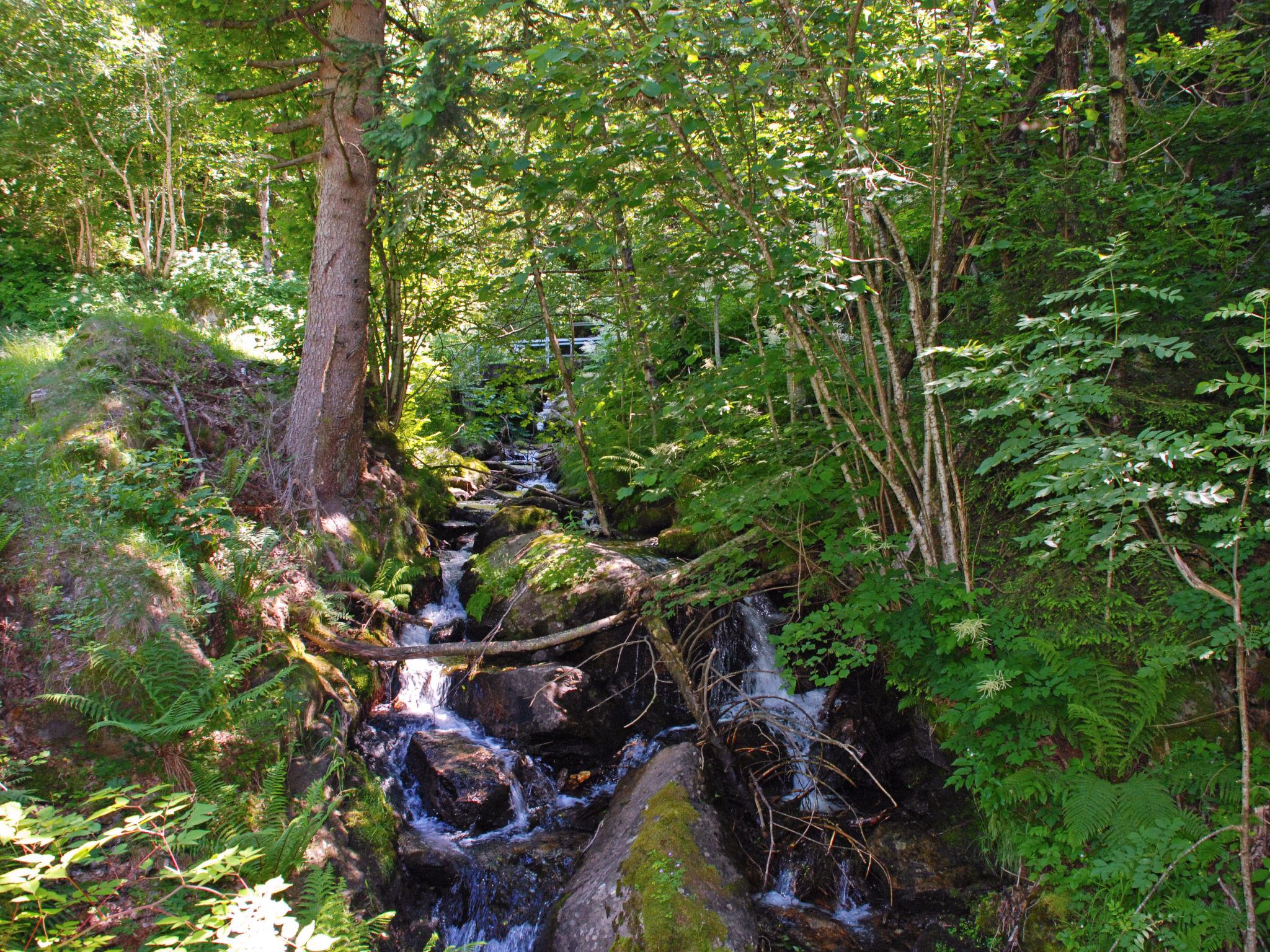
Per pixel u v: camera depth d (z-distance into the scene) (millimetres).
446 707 6375
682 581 6469
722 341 9703
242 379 7633
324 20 8094
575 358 11023
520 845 5066
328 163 7055
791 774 5750
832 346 5273
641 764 5875
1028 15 6121
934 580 4891
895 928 4555
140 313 9492
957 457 5727
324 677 5426
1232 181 6020
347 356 7094
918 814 5137
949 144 5352
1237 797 3721
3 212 12516
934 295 5023
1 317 11133
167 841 2799
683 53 4340
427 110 5215
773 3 4703
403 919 4438
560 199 5484
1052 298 3867
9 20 11148
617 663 6449
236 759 4211
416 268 8461
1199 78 7492
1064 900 3922
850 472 5891
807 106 5172
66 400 5836
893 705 5863
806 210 5590
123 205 14766
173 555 4824
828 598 6148
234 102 8562
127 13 12617
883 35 5102
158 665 4105
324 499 6914
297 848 3727
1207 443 3297
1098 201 5168
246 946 2312
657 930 3824
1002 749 4262
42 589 4312
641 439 8766
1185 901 3496
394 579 6438
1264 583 3916
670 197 5207
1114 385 4984
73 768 3754
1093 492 3424
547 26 6305
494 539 8266
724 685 6520
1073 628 4398
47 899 3051
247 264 13133
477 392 10695
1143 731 4117
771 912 4605
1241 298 5125
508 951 4480
